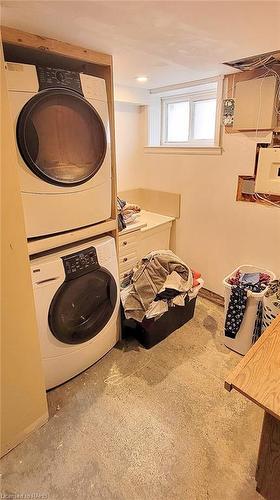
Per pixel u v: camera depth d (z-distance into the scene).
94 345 1.88
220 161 2.35
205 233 2.64
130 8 1.06
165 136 3.04
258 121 1.98
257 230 2.26
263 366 1.05
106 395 1.72
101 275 1.78
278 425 1.06
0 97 1.06
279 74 1.83
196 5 1.04
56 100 1.37
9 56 1.50
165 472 1.32
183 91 2.61
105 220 1.85
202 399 1.69
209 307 2.64
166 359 2.01
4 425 1.37
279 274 2.22
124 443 1.44
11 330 1.30
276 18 1.15
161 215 2.95
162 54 1.63
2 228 1.18
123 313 2.14
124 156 2.88
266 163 2.04
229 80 2.12
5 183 1.15
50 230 1.51
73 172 1.55
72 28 1.25
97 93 1.56
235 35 1.35
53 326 1.59
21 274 1.28
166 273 2.14
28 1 0.99
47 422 1.56
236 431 1.50
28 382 1.43
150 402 1.67
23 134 1.27
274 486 1.17
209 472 1.31
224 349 2.11
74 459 1.38
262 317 1.88
